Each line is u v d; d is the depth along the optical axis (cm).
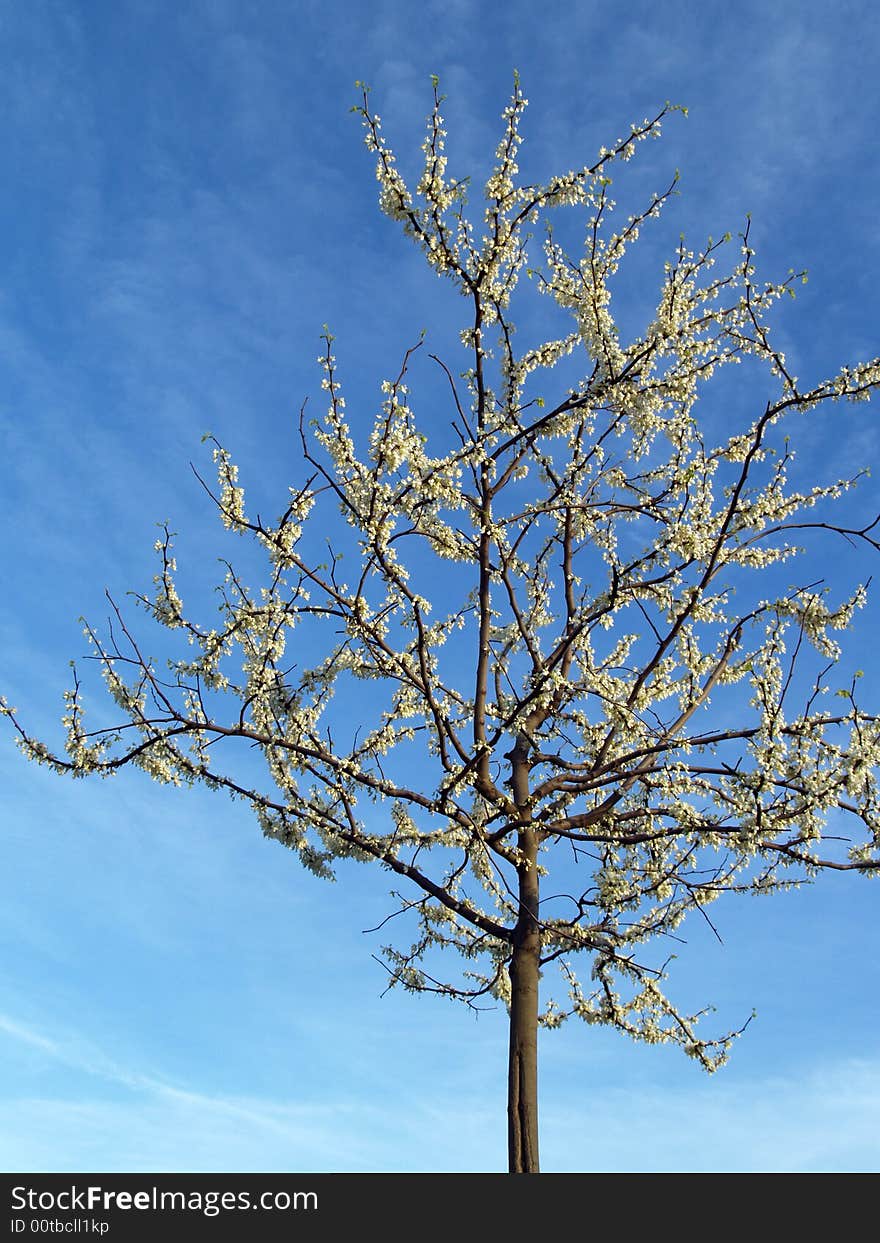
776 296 889
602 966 1039
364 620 898
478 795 1024
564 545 1145
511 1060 870
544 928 929
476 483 972
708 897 980
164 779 938
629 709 991
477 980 1105
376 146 884
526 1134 833
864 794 874
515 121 906
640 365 923
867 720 850
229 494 872
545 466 1099
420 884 990
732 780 870
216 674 931
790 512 960
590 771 993
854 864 859
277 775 996
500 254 915
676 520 1022
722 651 1062
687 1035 1037
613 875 986
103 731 909
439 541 956
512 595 1134
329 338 841
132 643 914
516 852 950
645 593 978
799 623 967
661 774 959
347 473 869
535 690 900
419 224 898
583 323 938
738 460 1006
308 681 971
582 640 1155
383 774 995
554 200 907
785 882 959
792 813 846
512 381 984
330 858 1005
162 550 903
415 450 888
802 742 912
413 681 936
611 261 950
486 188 911
